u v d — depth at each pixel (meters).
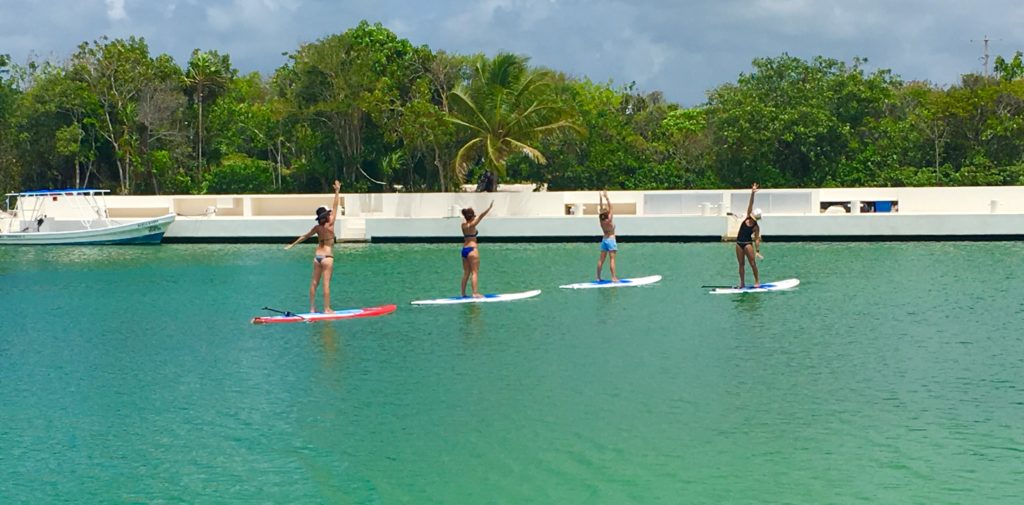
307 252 42.41
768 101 56.91
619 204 48.94
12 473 12.70
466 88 51.00
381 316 23.52
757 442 13.31
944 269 32.06
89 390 16.77
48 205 49.44
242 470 12.64
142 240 47.38
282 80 59.50
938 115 59.25
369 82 55.38
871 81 57.84
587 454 12.96
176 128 64.44
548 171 61.59
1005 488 11.62
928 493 11.51
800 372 17.06
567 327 21.64
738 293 26.64
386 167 56.84
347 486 12.03
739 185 57.00
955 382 16.23
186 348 20.16
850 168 56.16
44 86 62.03
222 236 47.59
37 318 24.56
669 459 12.73
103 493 11.98
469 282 30.27
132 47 64.00
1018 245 40.25
